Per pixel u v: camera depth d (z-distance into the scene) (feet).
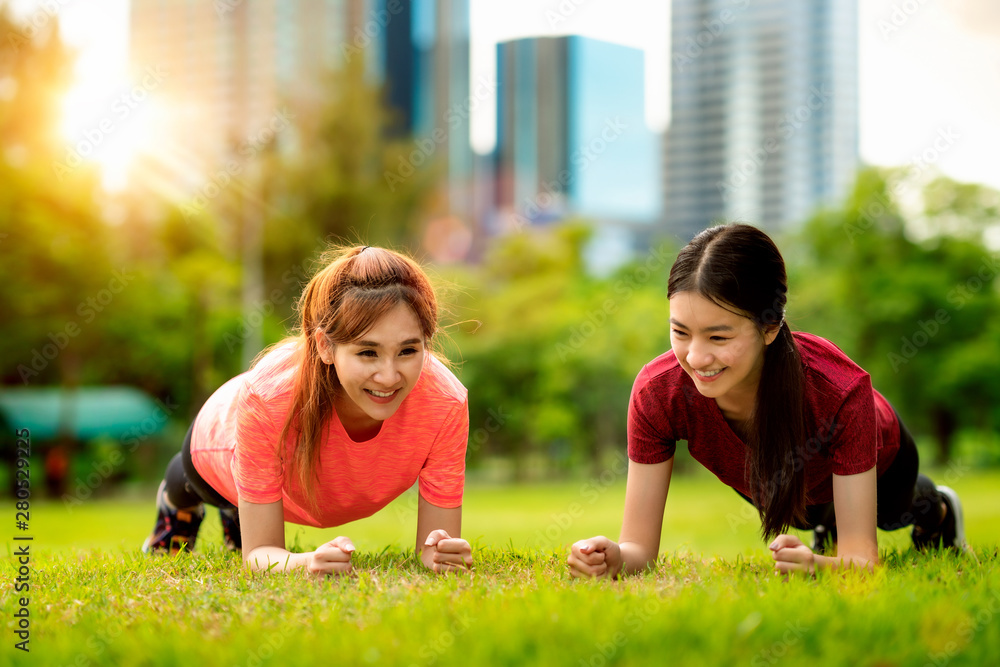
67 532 31.65
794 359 8.26
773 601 6.58
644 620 6.09
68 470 69.56
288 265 91.30
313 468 8.96
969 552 9.86
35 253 64.59
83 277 67.10
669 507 49.37
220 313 84.84
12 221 63.72
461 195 203.00
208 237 85.46
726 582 7.54
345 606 6.91
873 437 8.51
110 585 8.04
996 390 99.55
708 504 51.57
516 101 264.31
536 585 7.67
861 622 6.12
